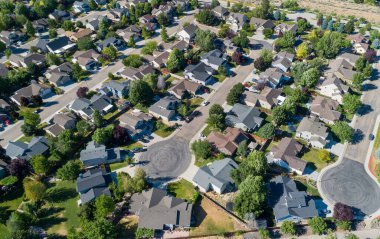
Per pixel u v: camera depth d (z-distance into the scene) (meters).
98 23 193.62
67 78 150.50
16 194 103.81
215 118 120.75
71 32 188.88
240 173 100.38
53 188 104.50
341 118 127.62
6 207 99.81
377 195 100.25
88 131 122.94
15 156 112.38
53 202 100.25
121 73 152.12
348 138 115.12
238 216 95.12
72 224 94.25
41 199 100.69
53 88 146.38
